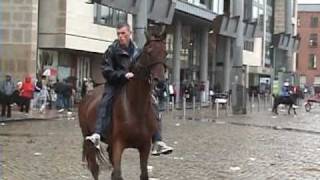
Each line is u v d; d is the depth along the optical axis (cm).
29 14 3959
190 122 2858
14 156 1436
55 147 1641
